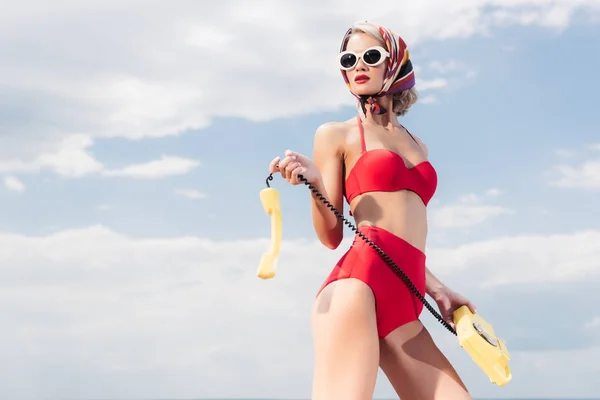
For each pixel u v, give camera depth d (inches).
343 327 110.1
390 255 115.2
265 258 108.7
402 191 119.3
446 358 119.6
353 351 109.6
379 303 113.7
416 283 118.3
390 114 126.0
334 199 119.8
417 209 120.3
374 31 123.5
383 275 113.7
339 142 121.4
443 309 127.3
